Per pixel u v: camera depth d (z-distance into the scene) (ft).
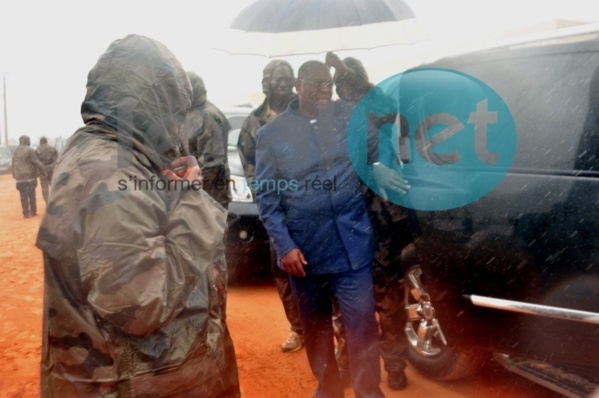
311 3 13.85
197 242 5.83
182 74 6.18
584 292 8.34
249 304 18.37
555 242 8.54
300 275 10.27
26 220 46.06
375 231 10.89
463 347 10.13
